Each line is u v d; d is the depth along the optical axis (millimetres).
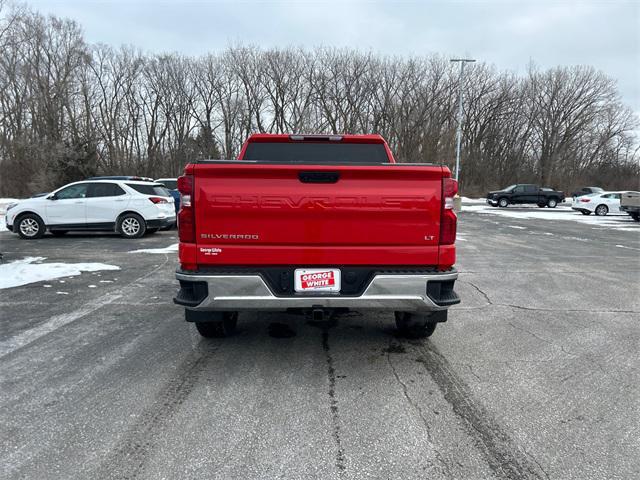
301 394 3197
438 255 3404
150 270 7926
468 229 16797
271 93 48438
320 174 3297
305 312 3471
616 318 5180
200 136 46875
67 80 41375
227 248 3326
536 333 4605
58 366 3689
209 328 4203
